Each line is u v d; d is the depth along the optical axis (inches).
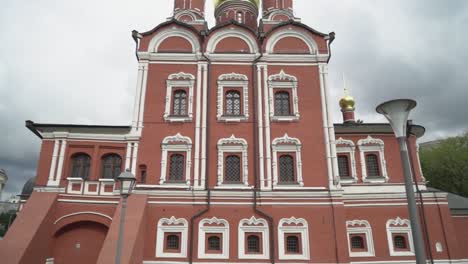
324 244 784.3
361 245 866.1
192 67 933.2
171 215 810.8
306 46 957.8
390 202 885.8
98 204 824.3
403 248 860.0
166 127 878.4
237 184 834.2
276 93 921.5
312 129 877.2
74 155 878.4
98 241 815.7
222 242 795.4
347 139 987.3
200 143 863.7
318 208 813.9
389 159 968.3
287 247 797.2
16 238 719.1
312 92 909.8
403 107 373.7
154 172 842.2
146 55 936.3
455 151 1632.6
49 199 805.9
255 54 940.0
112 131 894.4
